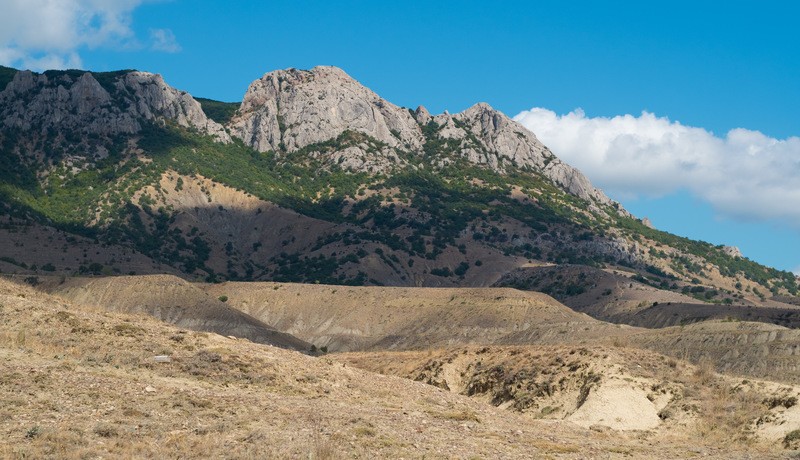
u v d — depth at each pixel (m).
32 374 44.53
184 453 37.09
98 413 40.84
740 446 50.59
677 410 56.56
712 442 51.78
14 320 54.16
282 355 56.59
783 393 55.19
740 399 56.25
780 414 53.16
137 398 43.66
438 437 43.22
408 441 41.66
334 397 50.59
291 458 37.34
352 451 38.97
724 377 60.38
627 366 61.38
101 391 43.69
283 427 41.91
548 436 47.31
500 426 48.66
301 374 53.22
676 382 59.81
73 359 48.69
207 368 51.09
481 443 42.94
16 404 40.41
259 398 46.78
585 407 57.25
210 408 43.75
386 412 47.62
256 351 55.72
